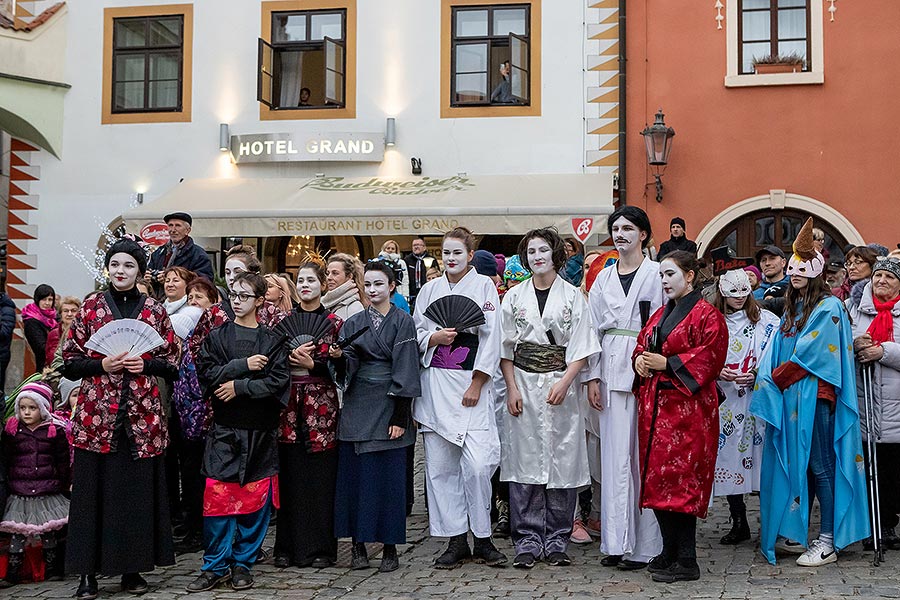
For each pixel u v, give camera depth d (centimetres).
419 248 1432
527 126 1694
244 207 1641
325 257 1487
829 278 1041
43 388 738
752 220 1644
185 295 828
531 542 744
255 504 696
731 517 820
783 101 1620
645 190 1648
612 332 737
